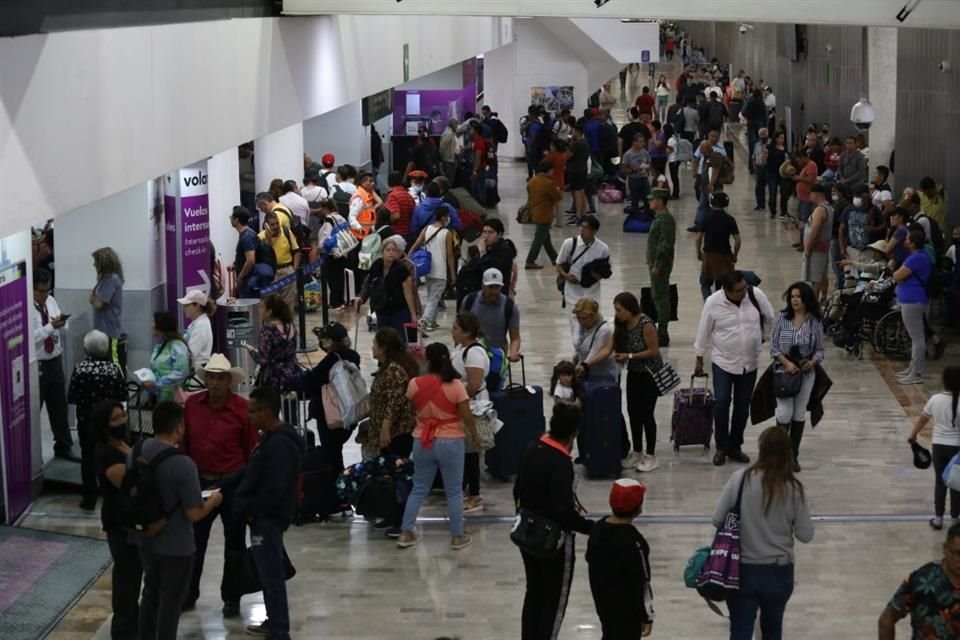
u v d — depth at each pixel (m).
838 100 37.41
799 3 18.42
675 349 20.09
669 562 12.44
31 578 12.11
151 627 10.17
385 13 19.52
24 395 13.77
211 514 11.30
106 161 12.94
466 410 12.57
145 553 10.03
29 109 11.01
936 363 19.31
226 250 21.88
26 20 11.11
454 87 40.78
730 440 15.21
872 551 12.71
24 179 10.90
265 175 25.23
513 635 10.97
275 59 19.73
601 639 10.61
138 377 14.26
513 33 44.25
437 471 13.86
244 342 17.94
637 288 24.30
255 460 10.52
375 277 18.44
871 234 22.70
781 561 9.34
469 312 14.88
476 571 12.27
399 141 37.97
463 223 26.28
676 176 35.94
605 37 43.84
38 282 14.75
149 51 14.27
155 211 17.81
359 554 12.69
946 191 23.33
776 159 32.16
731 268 21.09
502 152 45.41
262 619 11.34
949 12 18.20
